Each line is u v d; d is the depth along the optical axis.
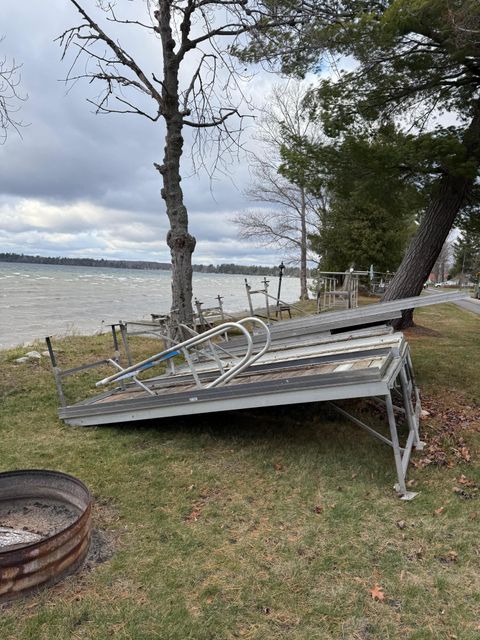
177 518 3.09
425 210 9.47
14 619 2.21
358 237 23.97
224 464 3.89
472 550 2.73
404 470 3.54
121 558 2.66
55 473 3.07
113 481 3.62
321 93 7.80
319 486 3.49
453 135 7.39
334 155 7.72
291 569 2.55
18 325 14.21
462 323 13.67
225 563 2.61
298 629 2.16
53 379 6.48
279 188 23.36
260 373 4.39
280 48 8.09
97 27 7.64
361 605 2.30
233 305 24.08
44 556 2.37
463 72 7.42
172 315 7.80
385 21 6.34
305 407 5.12
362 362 3.93
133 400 4.49
